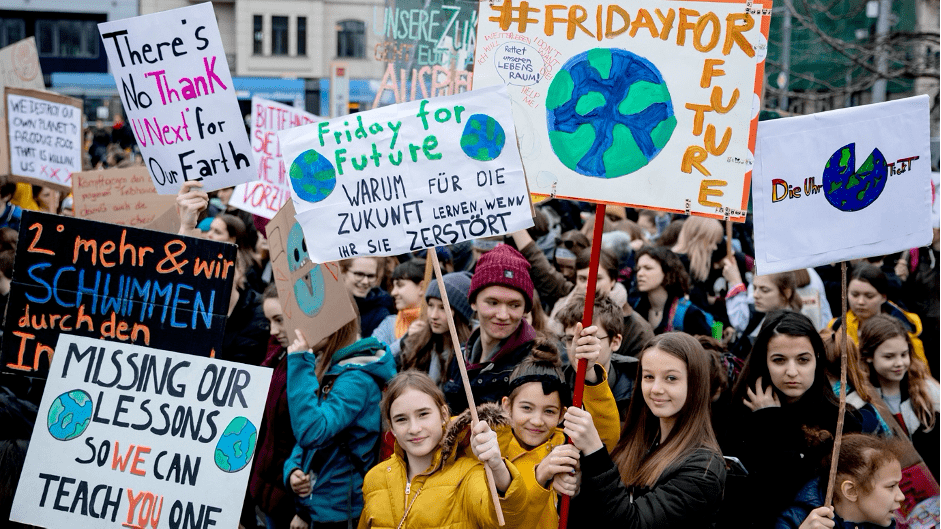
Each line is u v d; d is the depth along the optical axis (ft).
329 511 14.55
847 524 12.37
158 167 15.40
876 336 16.66
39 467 12.78
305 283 14.89
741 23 11.97
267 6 124.36
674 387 12.23
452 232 12.19
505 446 12.44
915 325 20.88
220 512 12.70
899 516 13.46
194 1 123.85
